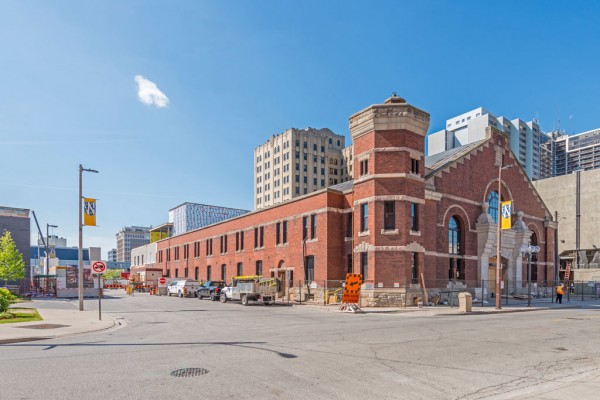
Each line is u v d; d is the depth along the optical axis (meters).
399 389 7.35
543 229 44.06
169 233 81.94
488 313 24.95
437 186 33.31
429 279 30.78
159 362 9.45
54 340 13.35
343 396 6.93
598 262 68.44
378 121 30.17
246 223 46.50
